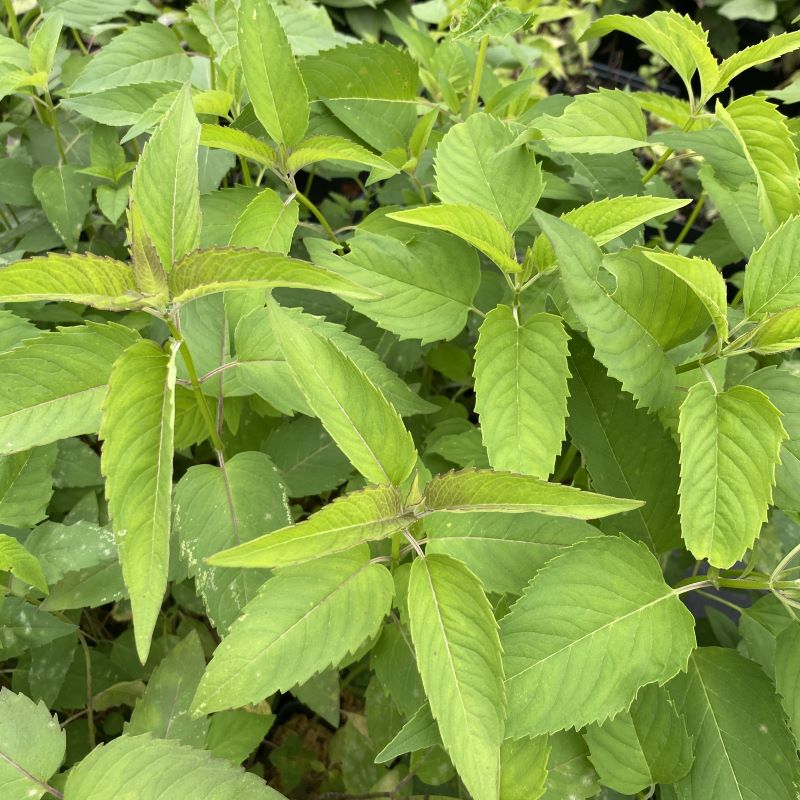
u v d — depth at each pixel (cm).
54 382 28
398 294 33
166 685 31
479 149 34
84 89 43
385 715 37
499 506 25
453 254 33
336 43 46
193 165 27
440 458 38
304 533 22
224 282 25
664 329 29
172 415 24
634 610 27
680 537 32
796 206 33
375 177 40
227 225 37
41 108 49
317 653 26
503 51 52
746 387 27
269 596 26
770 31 100
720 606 46
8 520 33
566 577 27
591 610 27
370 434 25
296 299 41
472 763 23
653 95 40
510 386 29
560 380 29
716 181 37
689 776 28
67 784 26
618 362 28
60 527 33
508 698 26
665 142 36
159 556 23
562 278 27
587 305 28
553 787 28
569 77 103
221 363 35
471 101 44
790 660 28
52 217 44
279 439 40
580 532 29
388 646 32
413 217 29
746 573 30
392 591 27
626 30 38
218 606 30
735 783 28
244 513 31
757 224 36
